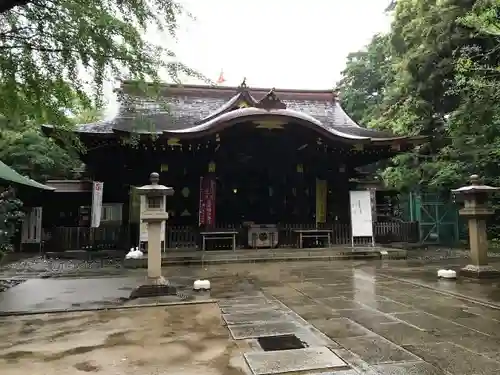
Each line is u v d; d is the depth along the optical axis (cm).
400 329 464
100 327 486
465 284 762
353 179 1733
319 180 1582
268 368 342
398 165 1933
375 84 2800
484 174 1582
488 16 1304
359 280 847
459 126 1438
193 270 1040
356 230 1416
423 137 1502
